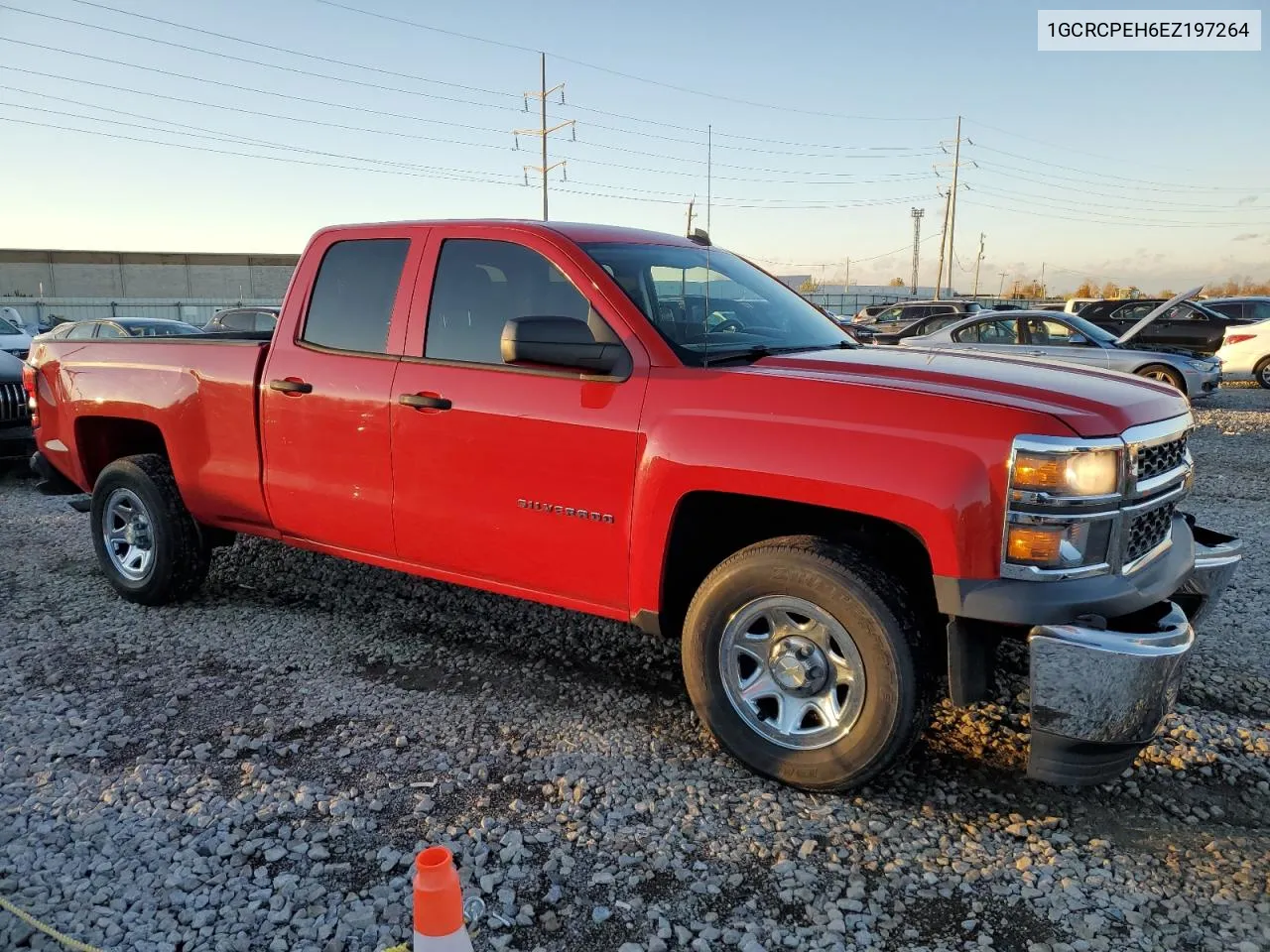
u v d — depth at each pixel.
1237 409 14.66
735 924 2.52
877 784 3.23
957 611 2.78
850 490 2.87
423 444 3.80
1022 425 2.74
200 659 4.31
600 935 2.47
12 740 3.51
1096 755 2.83
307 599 5.16
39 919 2.51
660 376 3.29
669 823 2.98
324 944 2.42
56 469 5.85
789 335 3.92
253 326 18.09
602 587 3.46
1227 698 3.90
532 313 3.64
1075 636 2.69
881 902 2.61
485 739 3.54
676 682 4.09
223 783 3.20
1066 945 2.44
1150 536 3.10
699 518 3.38
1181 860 2.82
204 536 4.95
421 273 3.92
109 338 5.12
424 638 4.60
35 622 4.80
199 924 2.49
